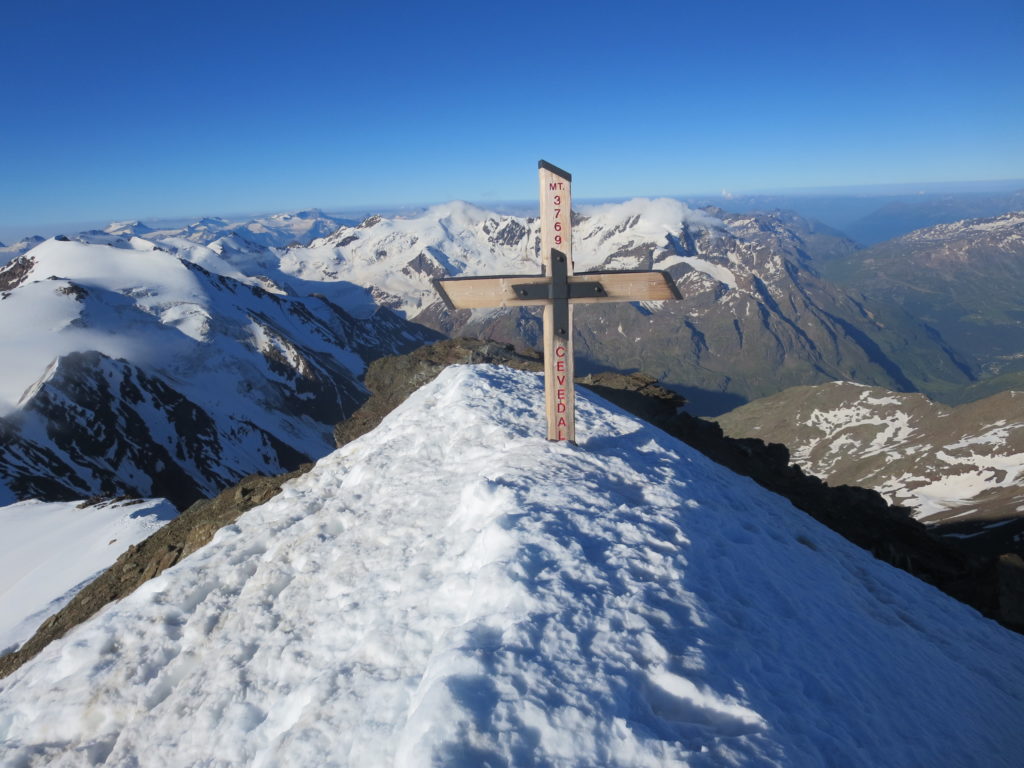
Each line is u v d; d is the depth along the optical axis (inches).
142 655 349.4
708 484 546.6
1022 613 661.9
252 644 324.2
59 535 1750.7
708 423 1114.1
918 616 479.8
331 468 608.4
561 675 214.1
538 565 285.4
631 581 287.0
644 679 224.5
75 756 291.1
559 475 431.2
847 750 223.0
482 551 312.8
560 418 536.4
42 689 346.0
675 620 263.1
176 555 653.3
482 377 786.8
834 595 419.8
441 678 208.5
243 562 421.7
